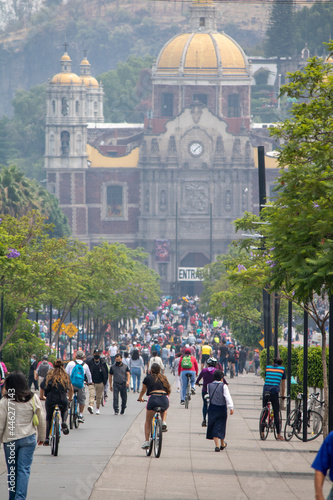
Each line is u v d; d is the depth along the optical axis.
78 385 82.00
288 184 57.91
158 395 62.69
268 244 62.62
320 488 28.09
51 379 63.41
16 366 140.38
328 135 59.09
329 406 59.50
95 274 177.25
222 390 67.12
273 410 77.75
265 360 136.62
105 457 60.97
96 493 46.16
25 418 41.06
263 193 125.19
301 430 85.44
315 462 28.44
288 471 56.88
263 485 50.62
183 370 112.69
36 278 134.38
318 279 50.44
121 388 97.75
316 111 59.19
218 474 54.62
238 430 86.56
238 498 46.09
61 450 65.00
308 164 58.69
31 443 41.03
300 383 99.50
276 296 88.88
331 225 52.12
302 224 53.38
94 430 80.12
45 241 144.00
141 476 52.66
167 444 71.56
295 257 52.25
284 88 62.00
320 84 59.59
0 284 128.38
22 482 40.34
